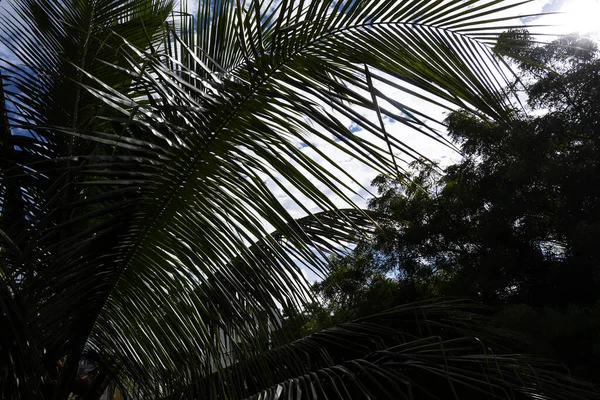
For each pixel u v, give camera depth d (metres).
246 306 1.76
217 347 1.89
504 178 8.25
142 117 1.37
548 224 8.22
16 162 1.94
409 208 9.08
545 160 7.85
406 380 1.86
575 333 5.52
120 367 2.25
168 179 1.39
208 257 1.61
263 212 1.46
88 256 1.54
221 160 1.37
